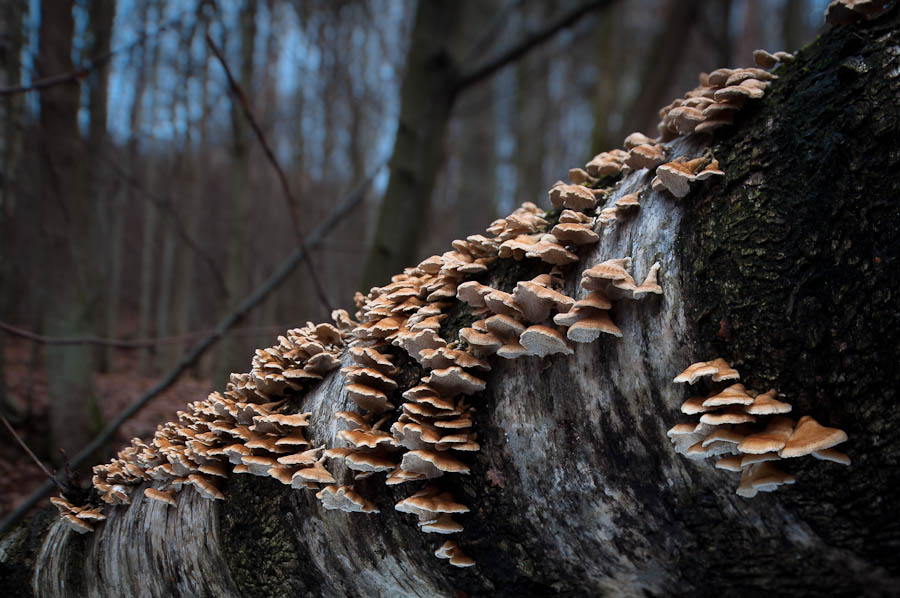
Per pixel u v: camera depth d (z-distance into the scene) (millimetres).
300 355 543
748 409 413
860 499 409
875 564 424
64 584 594
